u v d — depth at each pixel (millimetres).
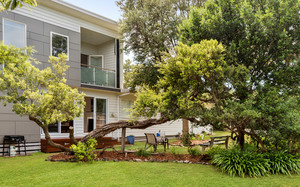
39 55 11859
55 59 8383
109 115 15203
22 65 7840
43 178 6098
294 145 7211
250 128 7422
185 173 6480
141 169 6922
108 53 16688
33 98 7629
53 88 7570
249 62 7824
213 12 8266
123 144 9266
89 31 14859
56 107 7766
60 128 12539
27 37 11531
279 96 7133
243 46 7641
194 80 7027
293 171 6555
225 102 7488
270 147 7512
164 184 5551
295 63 7336
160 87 8141
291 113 6574
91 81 14305
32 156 9875
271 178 6043
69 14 13414
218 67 6660
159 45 14602
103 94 14961
